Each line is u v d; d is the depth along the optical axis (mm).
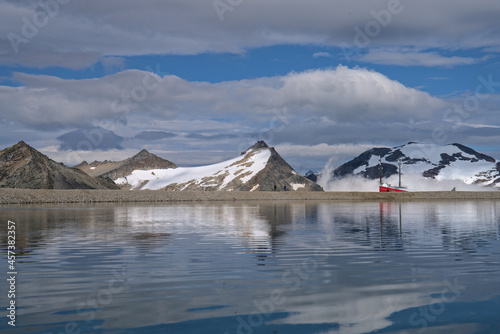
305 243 20141
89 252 17406
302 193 118188
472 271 13336
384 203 82000
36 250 18016
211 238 22219
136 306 9617
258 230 26719
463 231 25734
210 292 10828
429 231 25812
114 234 24312
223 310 9328
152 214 44281
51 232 25359
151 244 19906
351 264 14617
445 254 16766
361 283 11758
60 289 11172
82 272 13359
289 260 15445
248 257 16156
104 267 14180
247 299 10188
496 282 11812
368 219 36656
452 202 87500
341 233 24828
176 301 10023
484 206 65562
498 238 22031
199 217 39531
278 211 51062
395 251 17594
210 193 110625
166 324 8438
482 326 8273
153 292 10836
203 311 9258
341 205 71812
